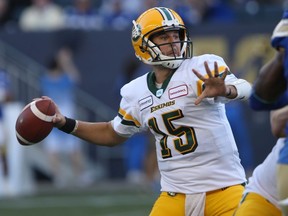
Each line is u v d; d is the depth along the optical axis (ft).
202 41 135.95
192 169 55.88
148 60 56.65
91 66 140.05
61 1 156.76
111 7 148.15
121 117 58.80
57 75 135.95
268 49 133.59
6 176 126.93
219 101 55.01
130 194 121.29
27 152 136.87
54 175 137.49
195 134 55.52
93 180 140.15
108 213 103.30
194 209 55.88
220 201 55.42
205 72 55.06
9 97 128.36
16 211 107.24
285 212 45.29
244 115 135.03
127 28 139.85
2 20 153.69
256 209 50.62
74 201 115.55
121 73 139.44
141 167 133.80
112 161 140.67
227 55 135.13
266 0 152.15
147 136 127.95
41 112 58.70
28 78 141.69
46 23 147.13
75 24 146.00
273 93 47.34
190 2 141.79
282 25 46.29
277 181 47.21
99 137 60.23
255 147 135.13
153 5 137.49
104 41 139.95
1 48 142.92
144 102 56.95
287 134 47.09
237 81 53.98
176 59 55.62
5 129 127.24
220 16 143.33
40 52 141.69
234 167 56.24
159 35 55.93
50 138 136.26
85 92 140.46
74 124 59.98
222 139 55.77
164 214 56.65
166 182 57.16
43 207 110.42
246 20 144.05
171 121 55.93
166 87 55.93
